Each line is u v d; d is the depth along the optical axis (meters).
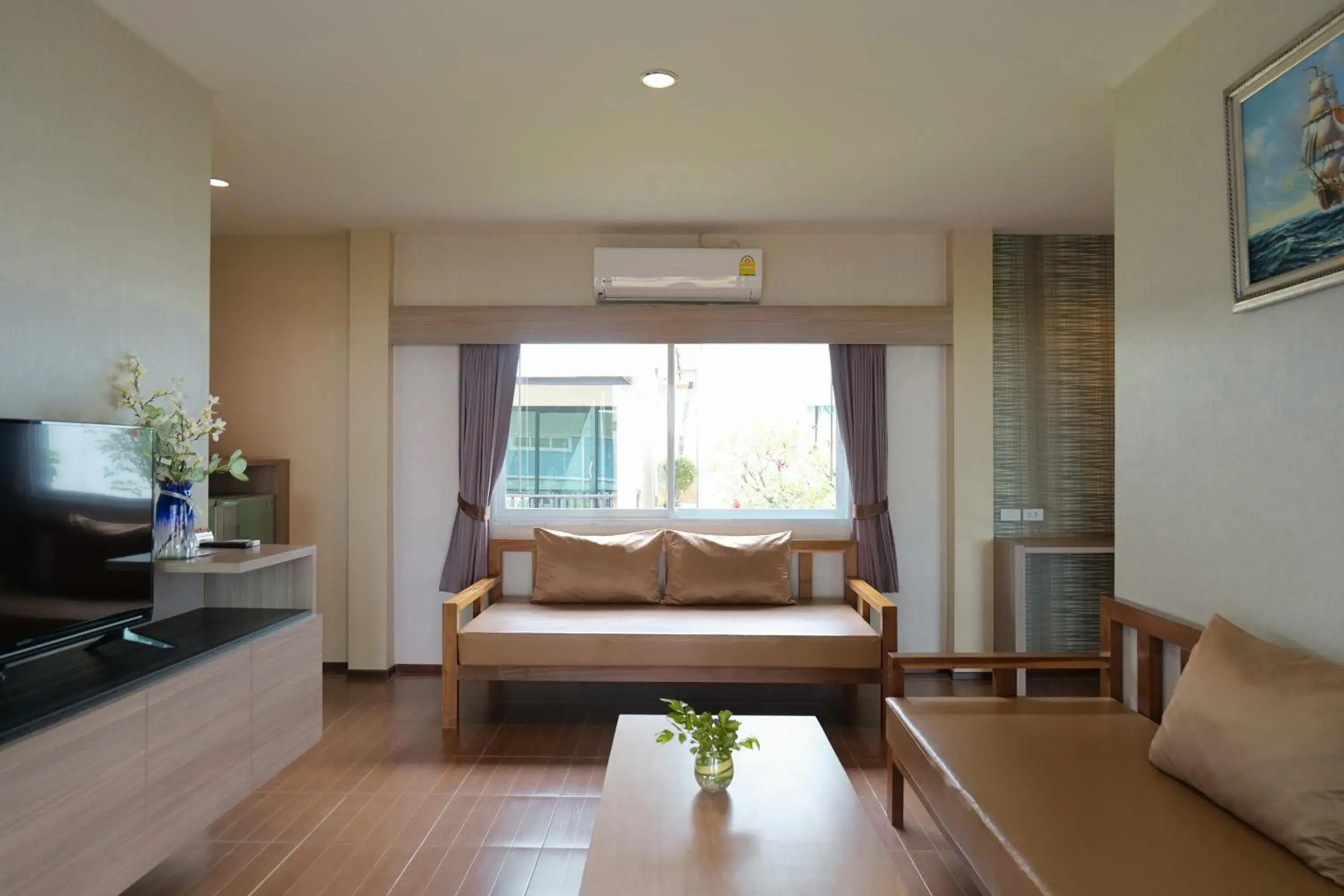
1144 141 2.83
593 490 5.21
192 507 2.91
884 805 3.24
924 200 4.36
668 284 4.84
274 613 3.03
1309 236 2.04
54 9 2.29
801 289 5.03
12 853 1.73
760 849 2.01
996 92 3.05
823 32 2.61
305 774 3.53
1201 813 2.05
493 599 4.95
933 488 5.07
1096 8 2.46
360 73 2.88
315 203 4.41
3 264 2.13
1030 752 2.47
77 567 2.23
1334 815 1.73
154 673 2.20
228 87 2.99
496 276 5.04
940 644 5.07
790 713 4.39
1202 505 2.52
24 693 2.02
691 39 2.64
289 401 5.10
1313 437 2.07
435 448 5.09
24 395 2.21
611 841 2.05
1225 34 2.39
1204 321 2.50
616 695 4.68
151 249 2.71
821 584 5.07
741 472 5.20
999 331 5.05
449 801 3.25
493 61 2.80
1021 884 1.80
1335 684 1.85
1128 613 2.87
